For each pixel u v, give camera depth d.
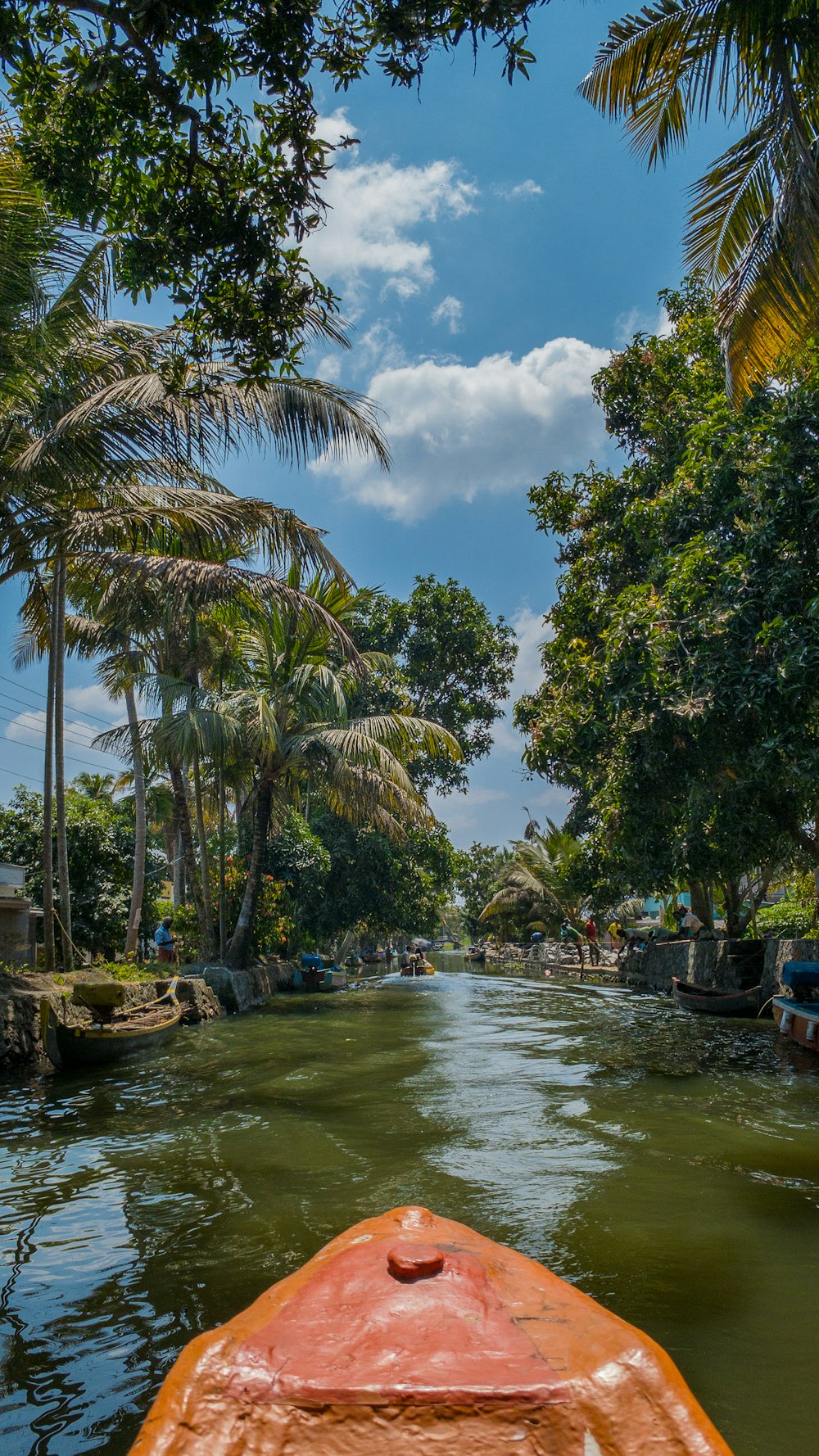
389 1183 5.74
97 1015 11.19
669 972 21.61
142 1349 3.54
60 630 14.54
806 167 8.55
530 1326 1.64
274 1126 7.39
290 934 26.08
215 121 4.65
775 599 11.91
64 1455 2.83
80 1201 5.41
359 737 18.98
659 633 13.20
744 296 9.99
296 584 19.64
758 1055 11.46
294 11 4.30
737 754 13.15
